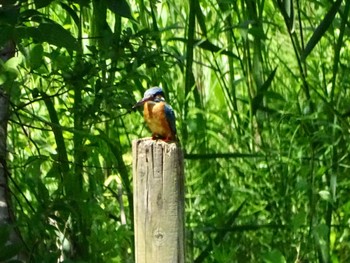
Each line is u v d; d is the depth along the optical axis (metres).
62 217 9.58
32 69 8.55
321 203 11.53
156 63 9.43
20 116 10.20
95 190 10.30
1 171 9.08
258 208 11.20
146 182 6.62
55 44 7.82
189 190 11.78
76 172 9.58
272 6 14.22
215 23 12.59
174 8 12.23
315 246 10.79
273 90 12.81
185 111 11.32
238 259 11.12
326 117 11.74
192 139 11.89
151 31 9.79
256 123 12.19
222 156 10.50
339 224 11.28
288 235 11.19
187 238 10.72
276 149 11.97
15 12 7.87
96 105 9.30
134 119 12.01
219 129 12.00
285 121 12.02
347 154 11.02
